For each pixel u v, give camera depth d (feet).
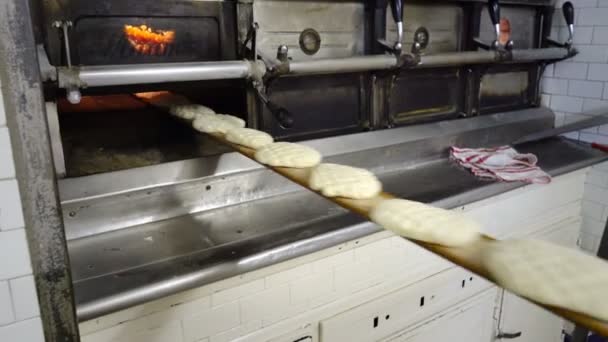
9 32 2.45
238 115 5.09
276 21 5.18
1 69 2.48
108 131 5.69
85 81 3.62
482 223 5.87
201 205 4.79
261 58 4.70
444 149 6.65
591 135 7.63
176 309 3.76
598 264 1.95
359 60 5.22
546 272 1.88
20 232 2.73
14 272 2.77
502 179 5.80
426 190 5.45
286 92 5.17
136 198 4.41
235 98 5.08
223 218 4.65
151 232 4.34
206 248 4.02
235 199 4.98
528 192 6.31
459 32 6.75
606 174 7.22
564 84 7.87
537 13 7.59
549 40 7.62
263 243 4.08
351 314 4.74
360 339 4.89
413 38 6.30
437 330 5.51
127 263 3.79
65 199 4.09
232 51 4.77
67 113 6.48
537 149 7.39
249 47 4.75
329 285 4.58
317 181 2.98
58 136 4.00
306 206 4.94
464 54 6.18
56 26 3.67
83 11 3.96
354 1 5.69
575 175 7.01
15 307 2.83
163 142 5.29
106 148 5.02
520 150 7.32
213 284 3.86
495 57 6.48
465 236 2.23
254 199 5.09
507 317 6.41
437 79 6.51
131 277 3.57
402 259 5.06
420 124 6.48
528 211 6.43
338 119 5.74
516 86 7.68
